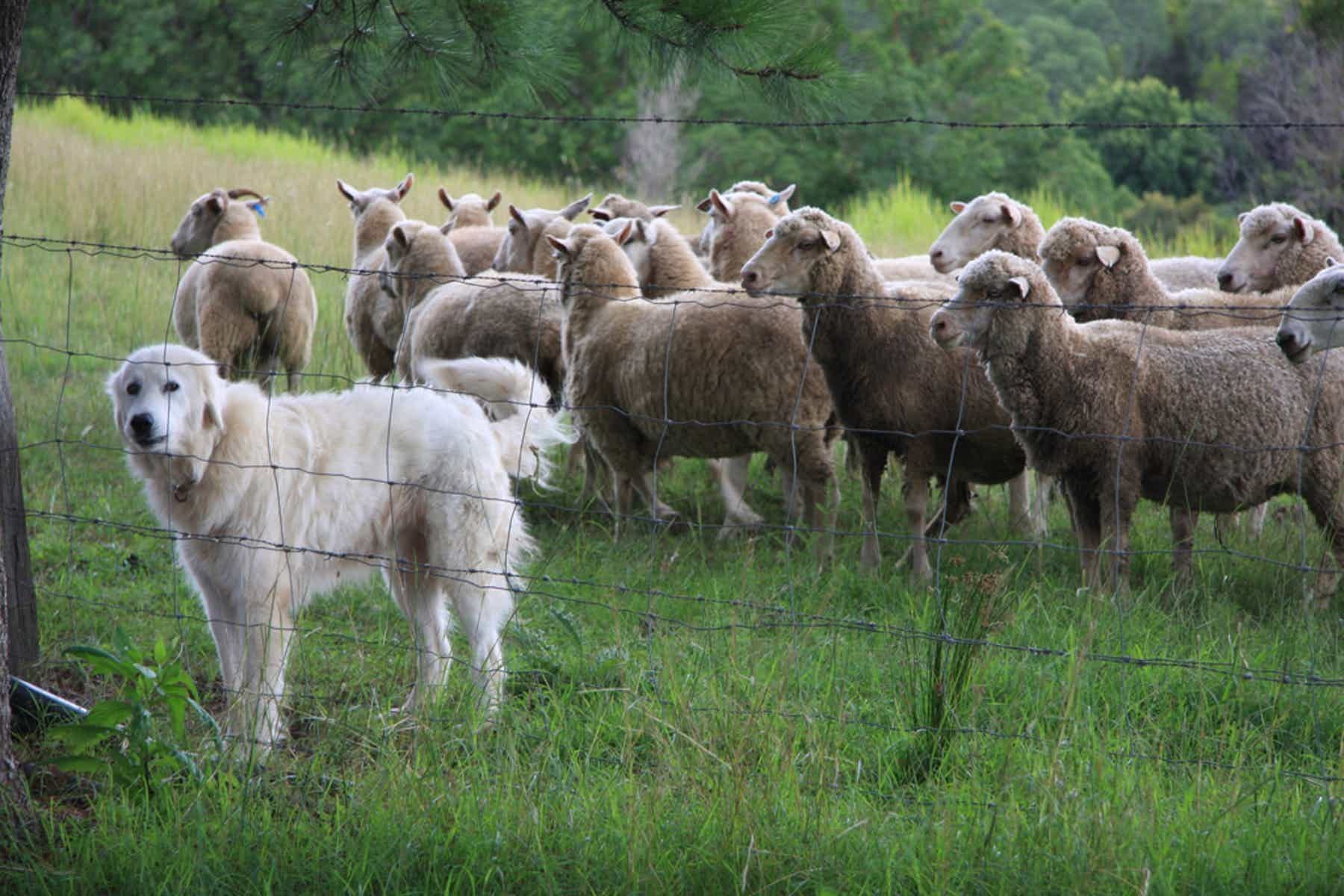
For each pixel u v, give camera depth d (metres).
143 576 11.88
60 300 22.86
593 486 15.87
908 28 59.19
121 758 7.12
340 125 55.81
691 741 7.04
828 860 6.33
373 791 6.89
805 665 9.14
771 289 12.41
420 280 16.86
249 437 8.43
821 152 51.66
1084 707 8.33
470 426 9.26
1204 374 11.09
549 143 53.47
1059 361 11.03
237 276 17.08
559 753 7.86
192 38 57.28
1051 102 72.31
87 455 15.62
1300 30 54.59
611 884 6.26
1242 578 11.70
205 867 6.25
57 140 38.81
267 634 8.17
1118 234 13.05
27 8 7.15
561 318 14.87
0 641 6.82
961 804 6.87
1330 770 7.52
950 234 15.04
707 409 13.16
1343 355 11.17
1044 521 13.66
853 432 12.91
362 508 8.89
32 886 6.18
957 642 7.82
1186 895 6.05
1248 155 59.34
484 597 9.18
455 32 9.11
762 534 14.18
